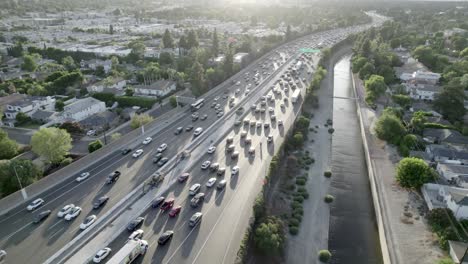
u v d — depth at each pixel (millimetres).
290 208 88688
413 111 147625
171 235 72812
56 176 93812
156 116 144500
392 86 188875
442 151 107250
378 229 83875
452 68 194125
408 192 93500
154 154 110812
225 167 101938
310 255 75125
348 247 79312
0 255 66875
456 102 140125
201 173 98625
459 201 79562
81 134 126375
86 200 85750
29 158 105938
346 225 86500
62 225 76688
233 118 142125
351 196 98562
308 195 95312
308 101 162375
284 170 105188
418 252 72688
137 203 84125
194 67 179125
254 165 103375
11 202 82438
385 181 98438
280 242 73562
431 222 80188
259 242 71375
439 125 126125
